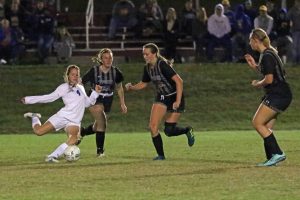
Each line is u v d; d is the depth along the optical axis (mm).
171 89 35625
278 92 32500
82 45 80125
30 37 75875
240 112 66562
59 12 80812
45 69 73188
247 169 31406
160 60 35219
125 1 78875
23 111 66375
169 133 36750
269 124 33531
